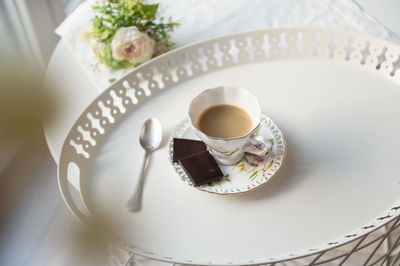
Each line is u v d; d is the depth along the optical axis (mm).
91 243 154
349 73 724
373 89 695
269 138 633
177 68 750
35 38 1129
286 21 887
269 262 513
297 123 665
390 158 611
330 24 873
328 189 589
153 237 562
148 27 859
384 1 942
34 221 986
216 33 880
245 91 616
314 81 719
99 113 681
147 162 642
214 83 738
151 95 730
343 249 664
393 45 698
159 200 599
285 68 746
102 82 797
